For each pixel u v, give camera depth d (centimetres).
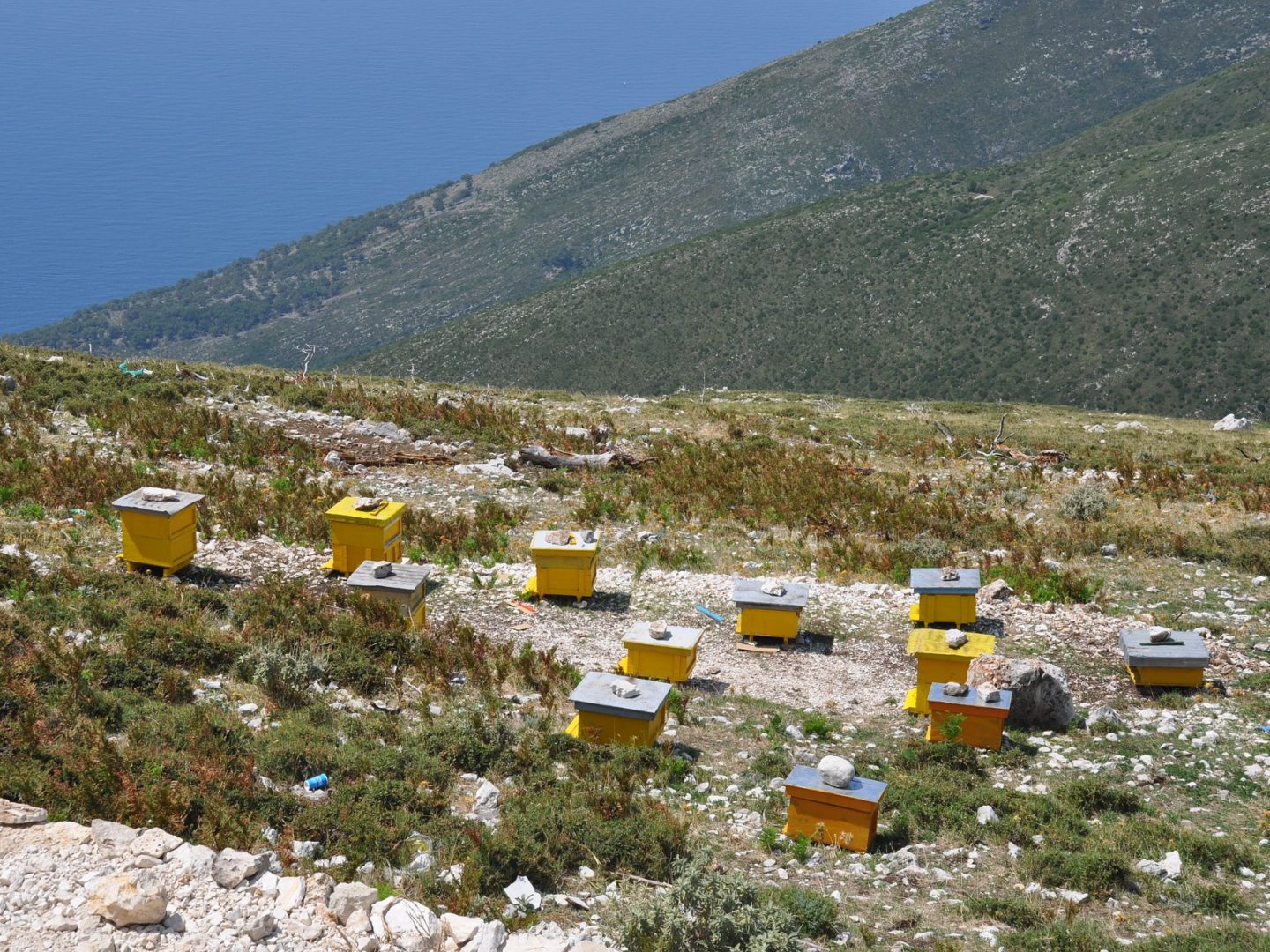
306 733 1220
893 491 2823
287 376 3806
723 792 1290
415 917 846
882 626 1947
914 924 1009
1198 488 2912
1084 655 1833
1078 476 3089
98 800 957
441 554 2141
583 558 1933
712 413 3778
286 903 838
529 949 835
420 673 1519
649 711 1338
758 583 1877
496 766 1245
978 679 1555
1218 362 16500
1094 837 1216
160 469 2392
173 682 1266
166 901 794
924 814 1253
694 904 893
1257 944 979
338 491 2402
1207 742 1499
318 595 1777
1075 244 19488
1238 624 1969
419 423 3100
